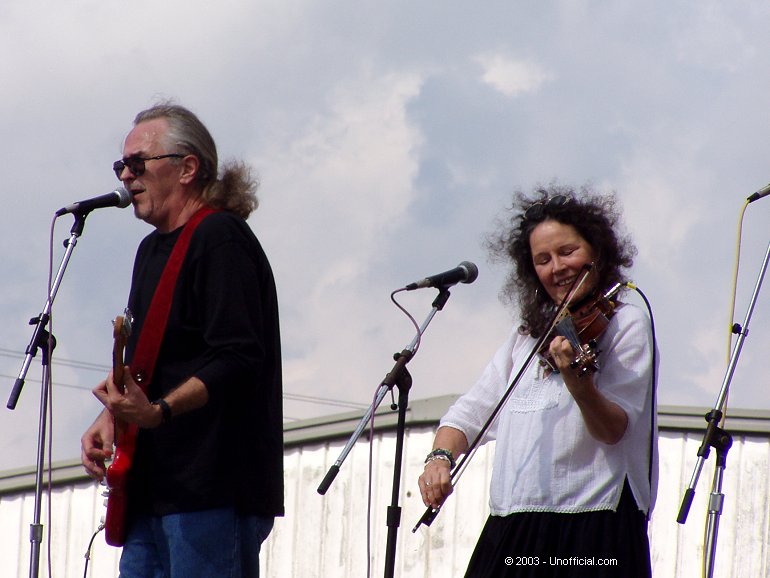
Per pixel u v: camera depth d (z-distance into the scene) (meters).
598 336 13.13
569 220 13.51
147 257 14.85
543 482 12.92
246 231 14.38
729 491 22.20
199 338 13.96
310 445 25.42
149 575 13.95
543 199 13.88
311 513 25.09
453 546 23.88
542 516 12.88
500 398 14.22
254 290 13.96
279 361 14.62
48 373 15.55
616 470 12.81
